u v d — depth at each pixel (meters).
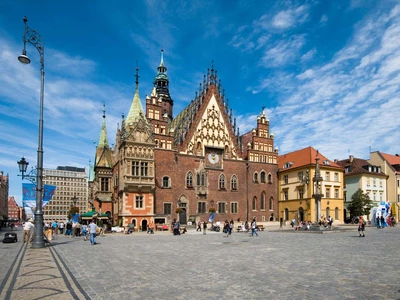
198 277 15.00
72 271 16.45
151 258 21.38
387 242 30.50
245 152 82.00
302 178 76.00
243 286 13.18
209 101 76.81
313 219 72.62
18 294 11.77
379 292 12.10
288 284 13.47
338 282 13.75
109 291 12.44
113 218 73.56
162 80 93.75
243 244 31.06
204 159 73.50
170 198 67.81
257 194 79.69
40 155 28.33
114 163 74.75
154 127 69.12
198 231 57.81
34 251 25.44
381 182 89.81
